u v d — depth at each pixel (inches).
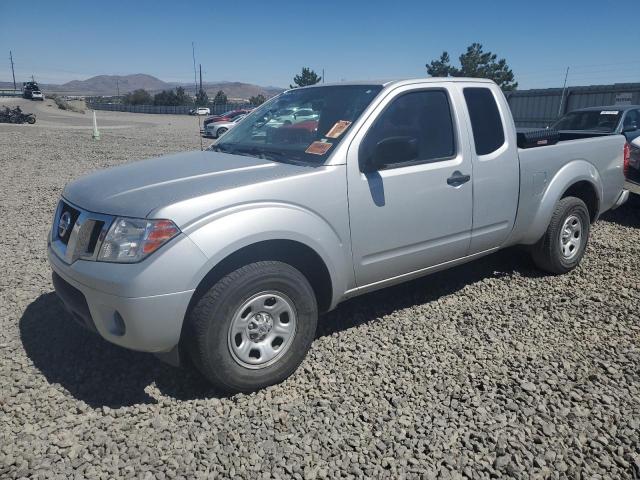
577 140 219.5
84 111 2851.9
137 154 653.3
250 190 129.4
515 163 186.4
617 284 207.2
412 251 162.4
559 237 208.5
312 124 162.9
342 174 143.4
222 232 122.3
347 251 146.5
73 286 128.1
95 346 154.1
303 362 148.5
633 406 128.5
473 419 123.3
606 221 319.6
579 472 107.4
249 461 109.4
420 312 181.5
